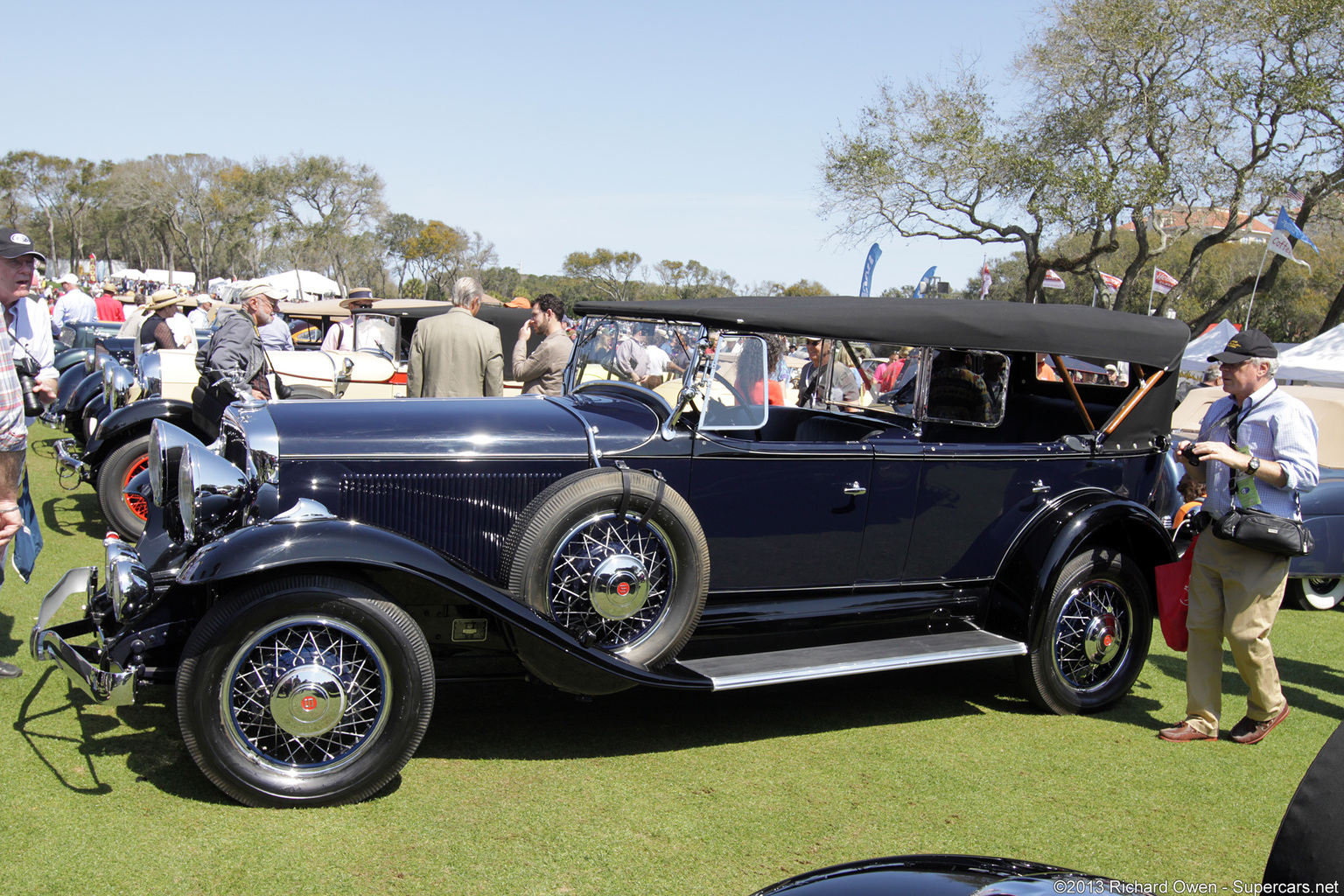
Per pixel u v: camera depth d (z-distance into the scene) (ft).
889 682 15.10
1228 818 10.64
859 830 9.85
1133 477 14.76
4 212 251.60
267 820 9.26
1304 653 17.69
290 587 9.25
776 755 11.78
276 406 11.87
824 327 11.85
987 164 59.47
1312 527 19.83
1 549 11.40
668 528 11.00
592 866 8.82
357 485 11.19
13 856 8.34
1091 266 62.08
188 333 30.32
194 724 9.09
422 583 9.93
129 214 232.12
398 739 9.71
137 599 9.87
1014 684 15.29
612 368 13.52
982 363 15.16
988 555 13.76
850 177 62.08
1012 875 5.74
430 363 18.62
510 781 10.55
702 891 8.51
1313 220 60.59
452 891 8.26
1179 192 58.75
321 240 200.23
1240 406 12.74
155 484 12.18
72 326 37.96
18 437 11.31
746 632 12.59
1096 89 58.95
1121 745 12.79
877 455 12.63
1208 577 12.99
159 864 8.36
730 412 12.09
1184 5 55.57
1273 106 56.08
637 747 11.78
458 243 194.18
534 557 10.43
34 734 10.94
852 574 13.01
